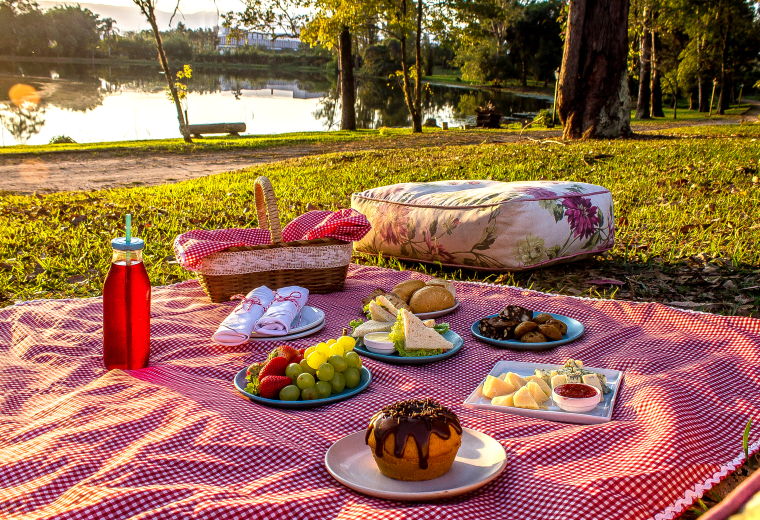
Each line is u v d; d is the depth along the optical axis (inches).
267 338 128.3
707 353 118.3
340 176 458.9
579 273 195.0
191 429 85.4
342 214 175.0
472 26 1304.1
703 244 213.2
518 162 455.8
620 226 251.3
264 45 4559.5
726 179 333.7
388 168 488.4
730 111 2105.1
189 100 1975.9
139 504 66.8
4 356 127.0
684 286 176.2
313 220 186.7
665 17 1603.1
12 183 579.2
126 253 114.2
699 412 91.9
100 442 83.4
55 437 84.0
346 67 1314.0
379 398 99.4
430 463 70.7
